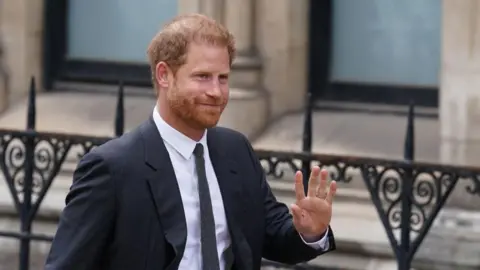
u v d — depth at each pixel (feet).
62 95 89.81
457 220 67.56
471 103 69.72
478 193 55.36
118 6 89.81
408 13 80.59
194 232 32.32
